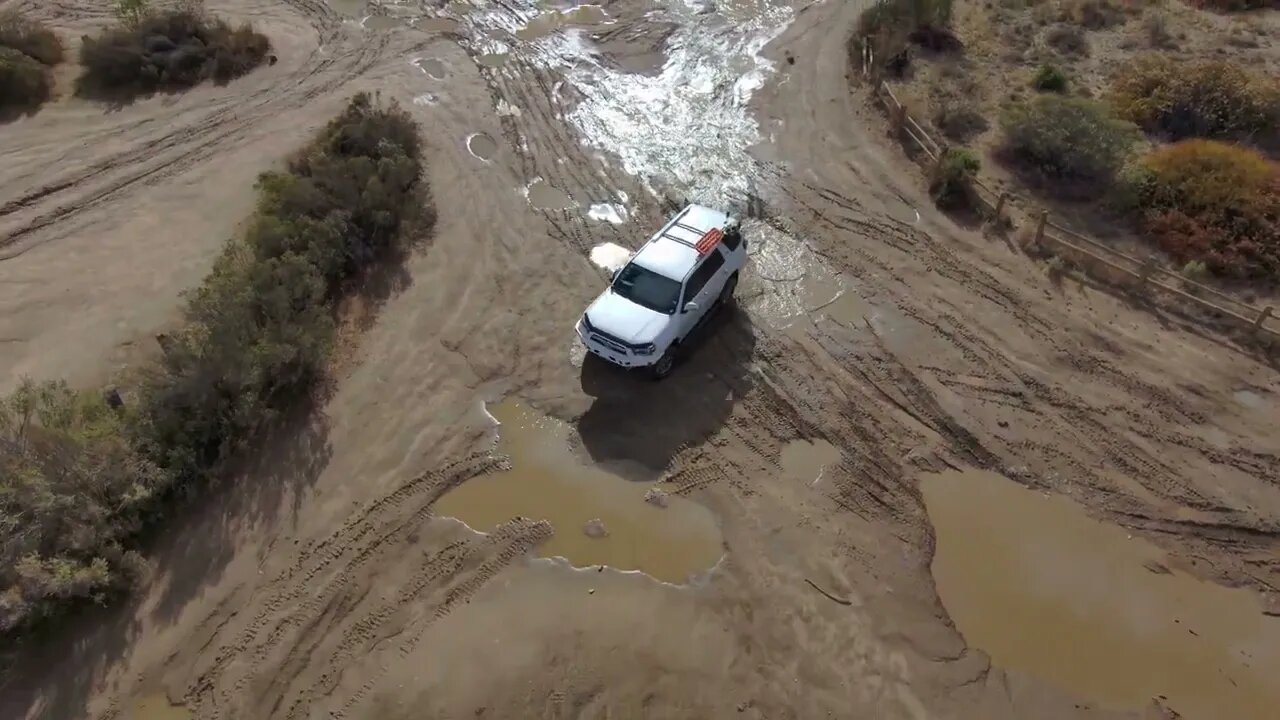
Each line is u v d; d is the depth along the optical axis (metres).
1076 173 17.73
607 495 11.95
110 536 10.60
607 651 10.16
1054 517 11.91
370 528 11.40
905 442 12.84
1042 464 12.55
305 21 23.31
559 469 12.27
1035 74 20.75
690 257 13.68
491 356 13.88
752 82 21.33
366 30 22.95
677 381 13.66
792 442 12.81
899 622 10.63
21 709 9.49
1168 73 20.03
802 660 10.22
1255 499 12.05
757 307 15.15
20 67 19.58
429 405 13.07
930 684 10.05
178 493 11.35
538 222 16.75
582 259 15.89
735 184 18.02
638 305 13.24
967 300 15.29
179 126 19.11
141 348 13.77
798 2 24.84
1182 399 13.45
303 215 15.09
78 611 10.26
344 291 14.92
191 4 22.56
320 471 12.06
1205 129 19.00
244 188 17.19
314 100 20.00
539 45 22.47
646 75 21.52
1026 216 16.98
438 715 9.54
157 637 10.16
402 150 17.48
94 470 10.84
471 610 10.55
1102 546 11.55
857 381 13.77
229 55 20.91
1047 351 14.29
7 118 19.25
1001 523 11.81
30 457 10.77
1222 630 10.65
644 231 16.67
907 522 11.78
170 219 16.48
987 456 12.66
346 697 9.70
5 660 9.76
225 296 12.89
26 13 23.19
